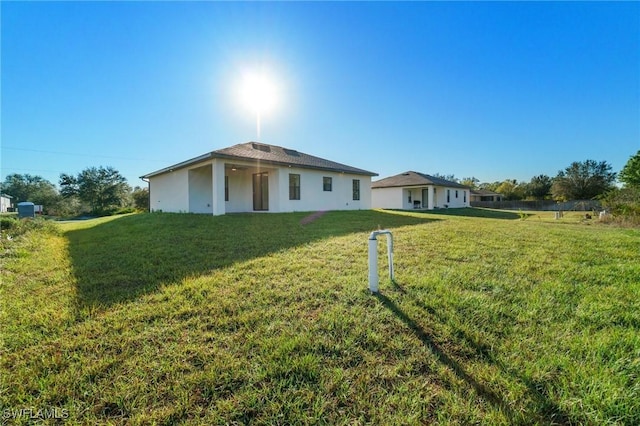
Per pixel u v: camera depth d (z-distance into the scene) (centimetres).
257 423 145
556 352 199
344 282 345
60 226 1123
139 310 272
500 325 239
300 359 194
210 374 178
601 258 458
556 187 3866
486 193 4544
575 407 150
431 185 2497
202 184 1395
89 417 149
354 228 821
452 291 313
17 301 300
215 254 507
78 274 400
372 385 170
